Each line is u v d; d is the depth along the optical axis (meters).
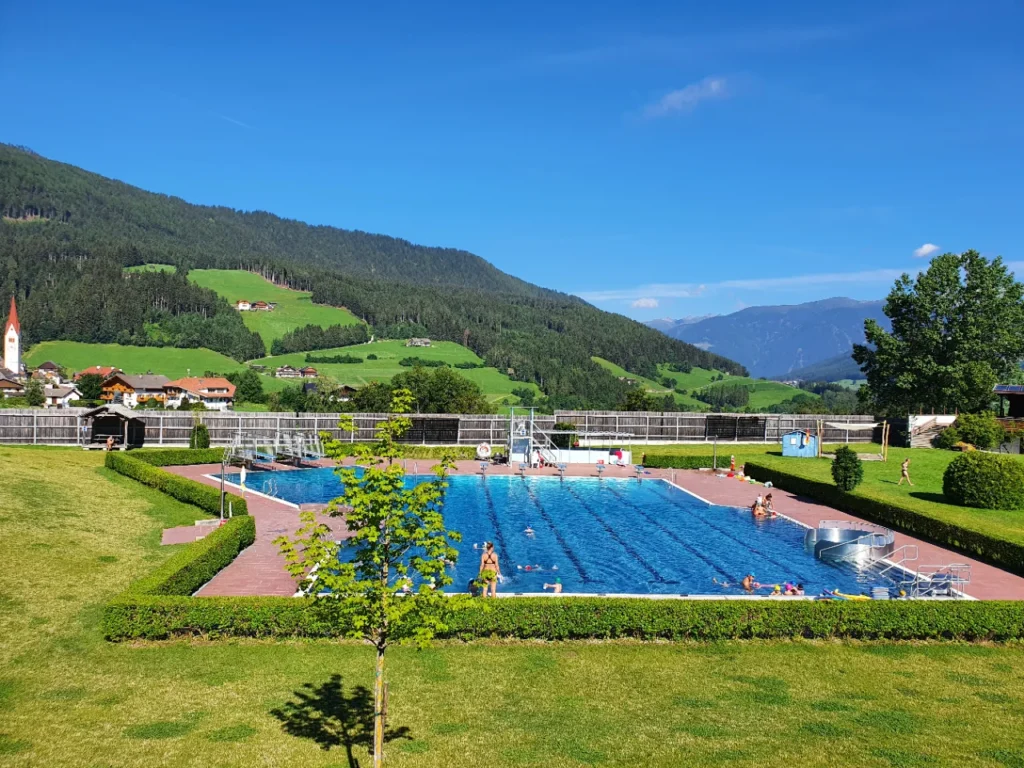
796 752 13.05
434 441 63.41
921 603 19.77
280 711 14.50
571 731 13.80
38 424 53.00
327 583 10.64
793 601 19.75
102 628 18.16
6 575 21.20
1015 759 12.86
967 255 64.81
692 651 18.42
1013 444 53.94
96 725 13.66
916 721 14.46
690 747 13.20
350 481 11.20
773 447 62.84
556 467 54.16
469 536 33.12
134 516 31.03
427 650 18.02
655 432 67.19
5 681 15.40
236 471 47.84
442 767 12.35
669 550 30.86
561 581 26.27
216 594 21.91
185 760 12.44
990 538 27.86
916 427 59.56
